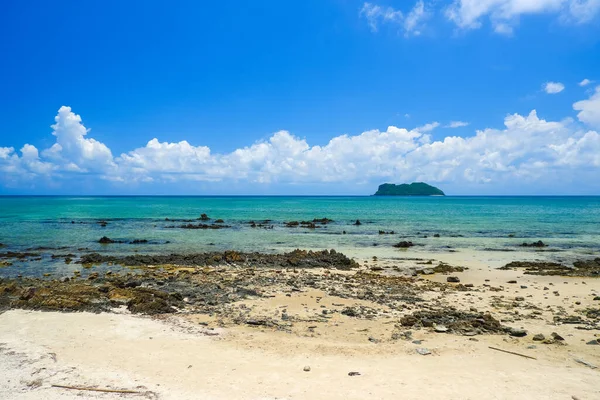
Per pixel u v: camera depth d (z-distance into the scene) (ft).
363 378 31.37
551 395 28.53
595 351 37.58
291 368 33.24
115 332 40.98
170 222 202.49
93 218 225.56
